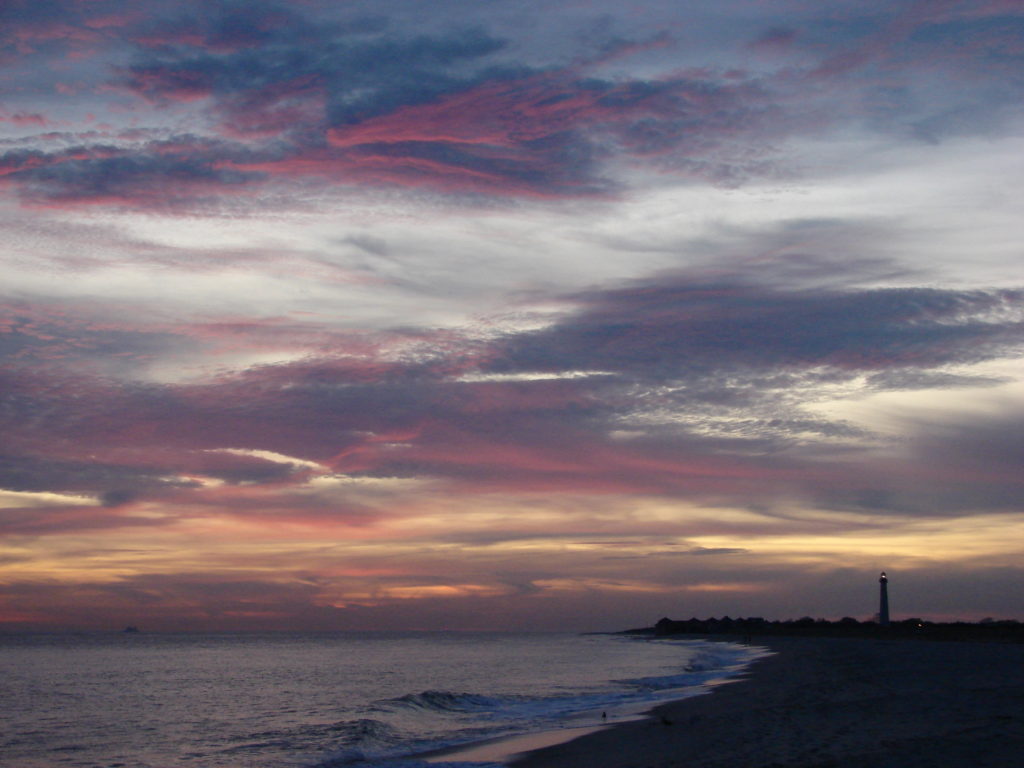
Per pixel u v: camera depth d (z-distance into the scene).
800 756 17.00
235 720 37.72
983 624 130.75
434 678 65.06
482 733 27.56
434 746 25.14
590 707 34.31
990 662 48.16
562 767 19.14
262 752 26.30
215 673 77.69
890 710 24.05
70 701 49.53
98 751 28.89
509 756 21.97
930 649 71.25
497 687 50.94
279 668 86.38
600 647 159.38
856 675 41.31
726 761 17.17
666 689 42.38
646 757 19.19
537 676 62.88
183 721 37.88
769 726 22.28
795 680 41.31
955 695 27.28
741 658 77.31
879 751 16.77
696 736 21.98
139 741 31.27
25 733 34.50
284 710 42.06
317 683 62.44
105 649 159.00
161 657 119.69
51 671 82.69
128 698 51.12
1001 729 18.75
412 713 34.84
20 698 51.56
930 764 15.08
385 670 80.06
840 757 16.47
